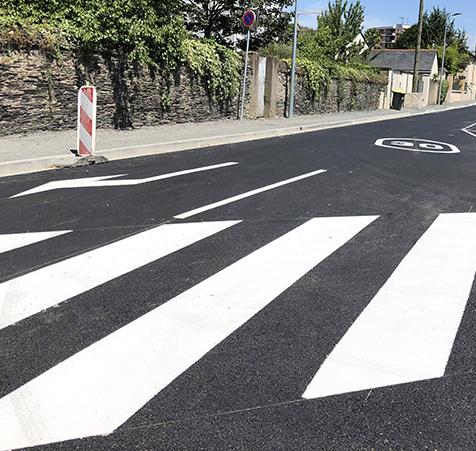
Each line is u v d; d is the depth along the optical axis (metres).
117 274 4.54
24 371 3.09
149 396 2.89
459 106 50.06
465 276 4.70
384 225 6.25
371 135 17.45
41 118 11.91
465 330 3.71
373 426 2.70
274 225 6.10
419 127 22.08
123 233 5.64
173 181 8.30
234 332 3.61
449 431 2.68
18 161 8.74
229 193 7.61
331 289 4.35
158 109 15.08
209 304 4.02
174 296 4.13
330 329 3.68
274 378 3.09
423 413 2.81
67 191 7.39
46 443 2.51
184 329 3.63
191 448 2.51
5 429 2.60
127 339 3.47
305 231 5.90
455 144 15.73
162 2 14.05
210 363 3.23
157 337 3.51
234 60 17.83
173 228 5.87
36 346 3.36
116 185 7.87
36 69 11.60
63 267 4.66
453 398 2.94
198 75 16.27
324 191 7.98
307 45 30.22
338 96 27.84
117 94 13.70
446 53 58.88
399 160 11.58
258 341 3.50
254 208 6.82
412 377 3.13
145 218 6.21
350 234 5.85
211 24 23.55
